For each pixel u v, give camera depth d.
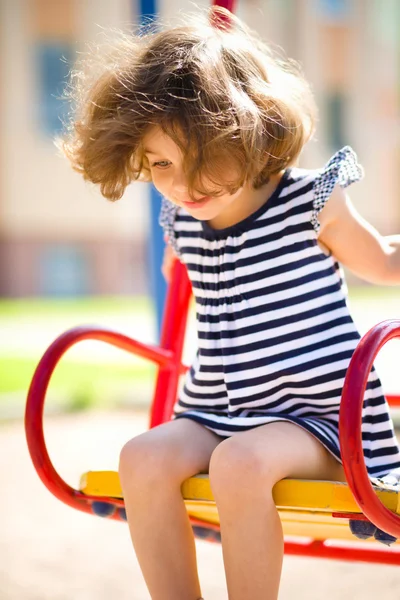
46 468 1.75
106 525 3.15
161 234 2.81
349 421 1.45
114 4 13.51
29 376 5.94
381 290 14.20
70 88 2.04
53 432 4.72
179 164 1.71
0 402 5.16
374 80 14.94
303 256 1.81
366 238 1.82
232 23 2.07
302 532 1.81
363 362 1.48
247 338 1.82
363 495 1.45
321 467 1.68
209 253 1.90
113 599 2.38
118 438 4.50
